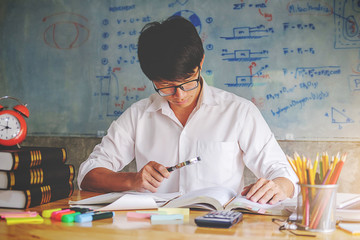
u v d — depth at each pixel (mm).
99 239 843
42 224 980
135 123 1824
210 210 1146
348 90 2719
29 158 1202
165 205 1172
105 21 3207
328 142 2744
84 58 3256
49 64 3342
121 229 925
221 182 1696
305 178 900
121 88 3170
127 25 3156
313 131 2771
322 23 2760
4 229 934
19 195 1179
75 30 3279
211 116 1748
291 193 1365
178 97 1419
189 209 1139
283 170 1470
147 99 1869
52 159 1310
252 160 1656
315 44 2770
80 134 3262
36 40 3373
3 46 3449
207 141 1716
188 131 1747
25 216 1035
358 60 2707
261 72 2859
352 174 2705
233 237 850
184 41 1310
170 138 1764
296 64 2801
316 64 2768
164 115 1790
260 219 1028
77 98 3271
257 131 1680
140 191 1431
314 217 890
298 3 2795
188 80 1393
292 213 1038
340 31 2732
